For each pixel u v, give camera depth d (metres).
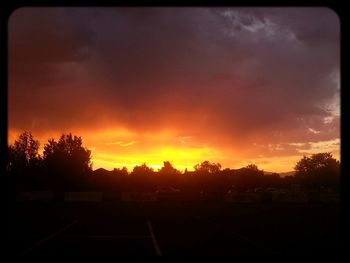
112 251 14.59
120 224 27.88
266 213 40.41
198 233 21.69
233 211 44.34
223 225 26.88
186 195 84.25
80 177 92.25
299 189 85.94
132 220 31.67
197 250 14.76
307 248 14.67
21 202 69.50
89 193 75.62
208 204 65.50
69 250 14.88
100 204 63.69
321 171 92.31
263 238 18.91
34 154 88.19
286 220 30.81
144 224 27.84
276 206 57.12
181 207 54.19
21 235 20.86
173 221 30.64
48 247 15.85
